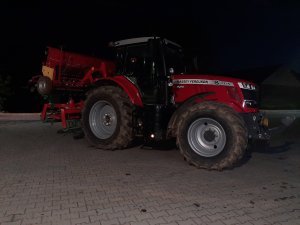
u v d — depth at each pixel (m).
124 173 4.82
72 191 3.99
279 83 26.83
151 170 5.01
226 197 3.84
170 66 6.29
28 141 7.35
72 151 6.34
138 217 3.24
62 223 3.09
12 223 3.08
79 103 7.84
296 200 3.76
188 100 5.64
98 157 5.84
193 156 5.18
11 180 4.42
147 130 6.01
